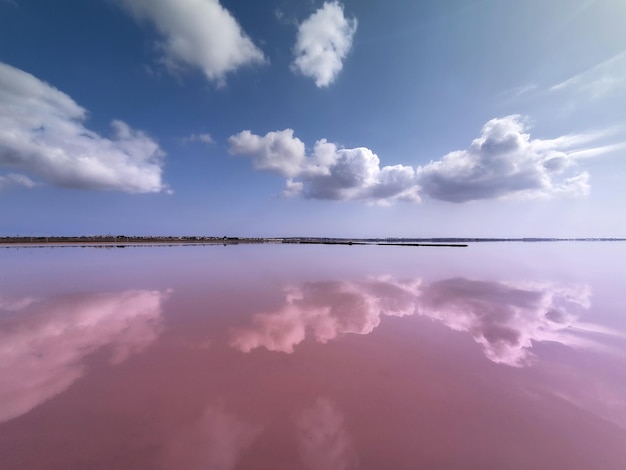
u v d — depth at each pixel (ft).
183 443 10.68
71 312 27.04
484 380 15.53
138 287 38.78
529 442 10.97
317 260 81.35
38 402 13.12
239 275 50.37
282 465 9.72
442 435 11.29
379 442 10.85
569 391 14.44
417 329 23.47
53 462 9.73
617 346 20.16
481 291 37.86
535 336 22.07
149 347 19.47
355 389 14.56
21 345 19.67
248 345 19.97
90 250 106.32
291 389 14.47
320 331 22.89
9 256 80.07
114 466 9.61
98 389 14.26
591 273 56.08
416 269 61.67
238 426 11.68
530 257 97.40
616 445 10.82
